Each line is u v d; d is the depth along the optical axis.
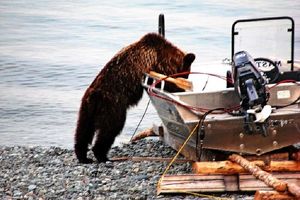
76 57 40.03
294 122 13.25
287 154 13.46
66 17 55.41
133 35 47.78
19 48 43.03
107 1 63.12
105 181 13.74
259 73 13.02
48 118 25.59
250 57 13.29
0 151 17.16
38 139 22.12
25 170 14.84
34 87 32.09
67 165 15.20
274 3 58.44
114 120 15.16
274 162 12.86
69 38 46.75
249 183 12.62
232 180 12.66
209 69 15.95
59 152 16.78
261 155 13.37
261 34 15.16
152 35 15.43
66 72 35.78
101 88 15.16
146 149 16.53
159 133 16.53
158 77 14.57
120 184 13.48
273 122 13.15
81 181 13.77
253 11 55.09
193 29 47.59
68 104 28.25
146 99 26.39
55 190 13.25
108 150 15.37
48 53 41.28
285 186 11.45
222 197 12.45
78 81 33.69
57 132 23.22
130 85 15.20
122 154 16.17
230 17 52.66
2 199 12.79
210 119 12.98
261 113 12.73
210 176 12.71
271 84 14.28
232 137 13.15
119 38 46.75
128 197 12.66
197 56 38.19
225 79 15.00
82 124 15.23
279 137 13.30
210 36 44.88
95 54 41.16
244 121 12.96
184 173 14.07
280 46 15.27
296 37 41.09
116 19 54.00
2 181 13.93
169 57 15.26
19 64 37.84
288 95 14.22
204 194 12.60
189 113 13.32
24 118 25.66
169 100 13.62
